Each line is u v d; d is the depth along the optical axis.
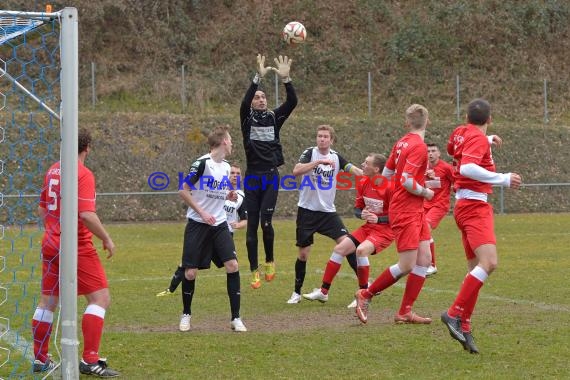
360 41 72.94
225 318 18.86
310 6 74.94
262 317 18.95
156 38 69.00
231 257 17.09
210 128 56.69
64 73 12.43
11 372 13.30
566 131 63.00
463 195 15.02
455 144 15.26
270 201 21.81
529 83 71.69
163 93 63.34
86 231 13.17
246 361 14.03
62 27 12.44
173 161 53.97
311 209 21.03
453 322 14.50
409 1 77.81
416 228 16.88
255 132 21.73
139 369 13.48
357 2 76.12
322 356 14.38
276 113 21.97
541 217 51.12
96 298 13.22
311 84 68.81
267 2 74.81
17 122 46.22
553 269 27.09
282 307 20.45
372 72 70.50
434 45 73.12
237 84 66.75
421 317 17.70
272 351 14.85
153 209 51.44
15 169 42.84
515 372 13.04
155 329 17.39
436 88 70.00
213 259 17.78
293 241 38.28
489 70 72.56
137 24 69.56
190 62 68.62
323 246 36.16
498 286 23.30
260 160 21.81
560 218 50.25
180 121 56.78
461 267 27.97
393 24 74.94
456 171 15.35
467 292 14.44
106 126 54.91
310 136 57.97
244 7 74.12
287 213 52.97
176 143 55.16
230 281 17.12
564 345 15.16
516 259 29.95
